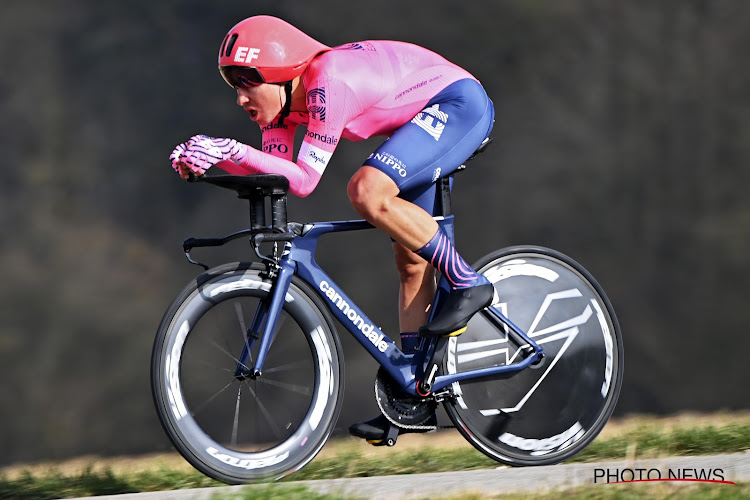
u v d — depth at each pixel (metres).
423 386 10.24
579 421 10.95
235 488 9.13
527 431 10.80
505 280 10.92
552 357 10.94
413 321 10.80
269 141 10.35
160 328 9.52
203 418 24.81
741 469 9.59
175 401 9.52
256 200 9.73
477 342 10.71
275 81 9.86
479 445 10.63
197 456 9.56
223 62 9.89
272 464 9.84
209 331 21.66
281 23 9.98
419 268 10.75
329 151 9.83
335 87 9.77
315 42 10.07
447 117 10.23
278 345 10.45
